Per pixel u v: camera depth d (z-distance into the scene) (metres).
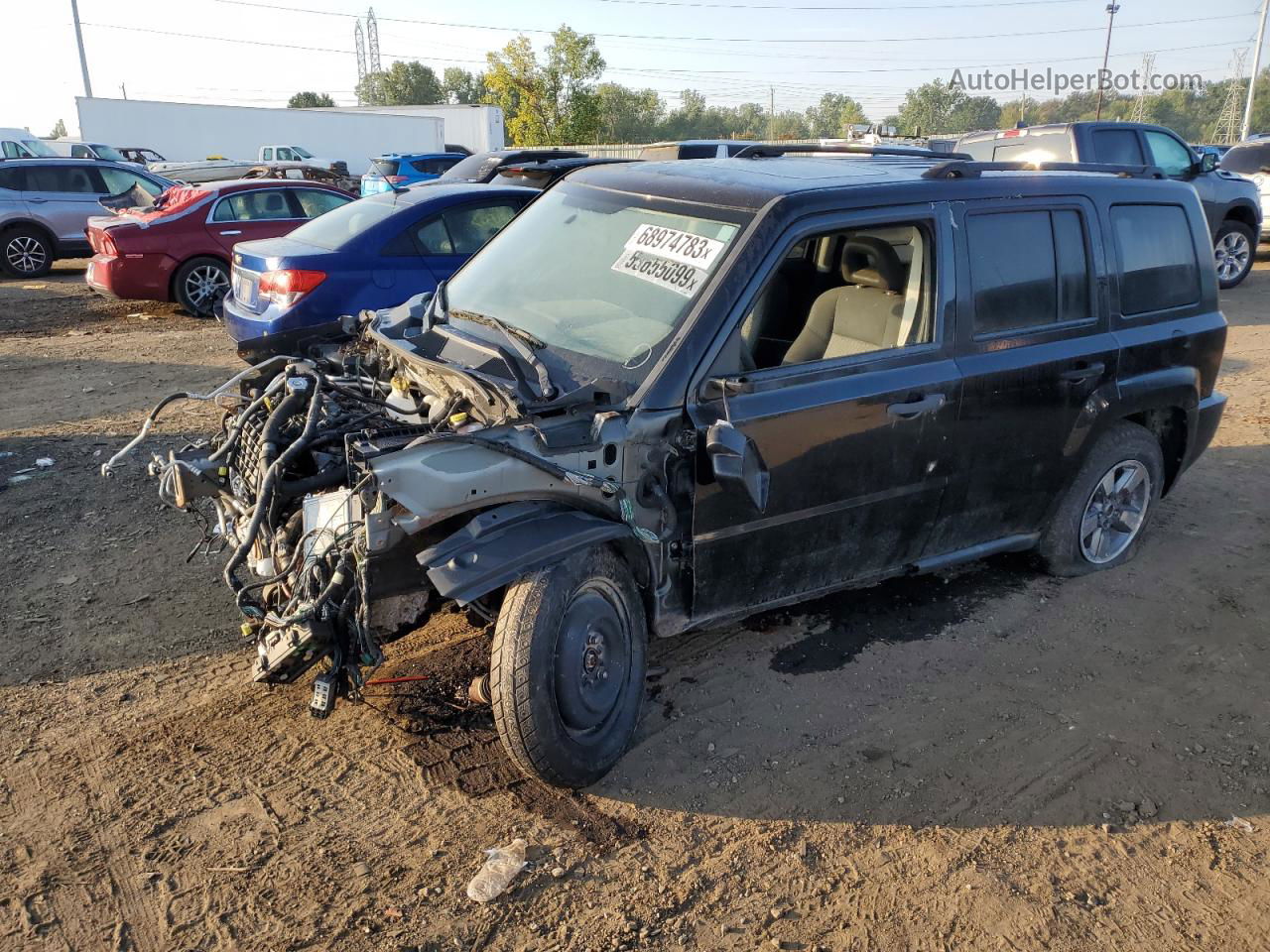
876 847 3.16
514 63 47.12
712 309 3.46
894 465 3.94
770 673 4.14
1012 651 4.38
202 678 3.95
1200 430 5.29
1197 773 3.57
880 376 3.82
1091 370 4.51
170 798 3.25
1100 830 3.27
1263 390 8.77
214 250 11.90
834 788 3.43
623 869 3.03
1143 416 5.18
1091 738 3.76
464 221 8.07
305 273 7.32
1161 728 3.84
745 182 3.82
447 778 3.40
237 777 3.37
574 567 3.18
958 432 4.09
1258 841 3.24
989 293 4.15
